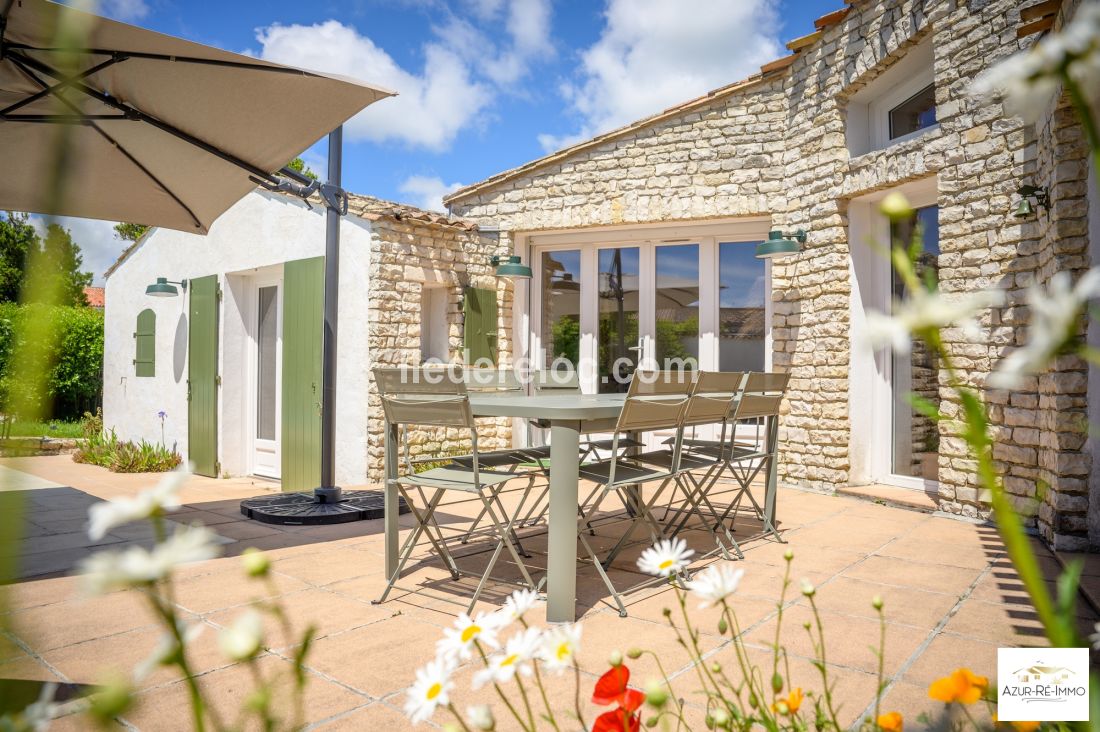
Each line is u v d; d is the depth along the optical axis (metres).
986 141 5.07
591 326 8.18
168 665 0.44
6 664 0.41
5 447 0.40
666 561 1.14
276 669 2.56
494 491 4.22
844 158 6.36
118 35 2.90
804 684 2.42
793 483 6.71
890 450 6.37
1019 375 0.36
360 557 4.20
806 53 6.74
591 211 7.80
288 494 5.93
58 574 3.73
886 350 6.40
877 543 4.52
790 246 5.94
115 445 9.30
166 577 0.43
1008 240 4.91
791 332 6.79
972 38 5.15
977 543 4.50
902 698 2.30
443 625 3.05
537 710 2.23
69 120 0.40
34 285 0.40
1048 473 4.51
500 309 8.17
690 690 2.38
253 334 8.32
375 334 6.89
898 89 6.23
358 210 7.04
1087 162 4.21
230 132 3.79
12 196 3.45
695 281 7.72
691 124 7.43
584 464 3.97
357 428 6.97
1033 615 3.12
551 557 3.11
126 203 4.39
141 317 9.52
